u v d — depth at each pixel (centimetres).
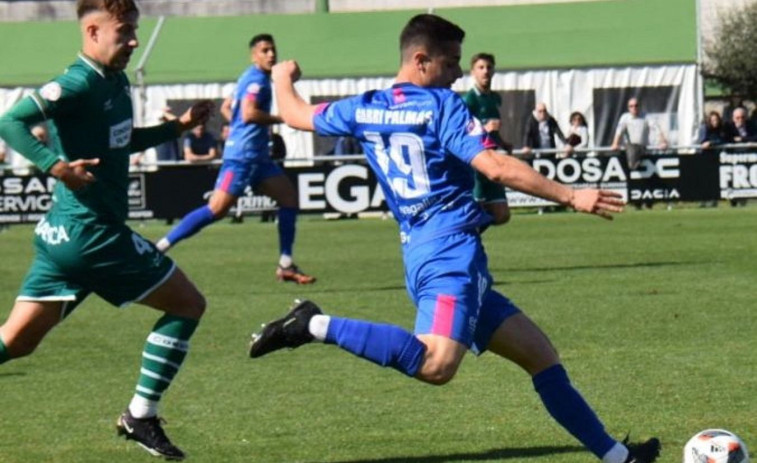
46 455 1919
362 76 7606
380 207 6334
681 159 6334
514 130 7694
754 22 11012
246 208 6512
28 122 1717
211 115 2034
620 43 7775
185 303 1844
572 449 1892
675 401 2180
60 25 8469
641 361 2536
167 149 6594
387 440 1970
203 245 5356
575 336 2842
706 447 1586
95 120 1775
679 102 7606
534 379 1669
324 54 7856
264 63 3747
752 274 3878
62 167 1702
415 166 1595
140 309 3516
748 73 10931
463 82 7562
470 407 2183
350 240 5359
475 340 1659
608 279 3838
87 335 3055
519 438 1967
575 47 7781
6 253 5241
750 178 6316
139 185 6262
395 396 2281
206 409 2212
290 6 11388
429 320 1561
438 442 1952
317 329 1528
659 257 4419
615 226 5694
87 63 1781
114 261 1805
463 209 1606
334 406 2212
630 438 1941
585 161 6344
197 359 2688
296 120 1686
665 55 7625
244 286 3894
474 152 1536
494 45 7856
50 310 1827
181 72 7756
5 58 8106
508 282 3825
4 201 6316
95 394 2367
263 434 2027
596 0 8250
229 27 8225
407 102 1602
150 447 1833
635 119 6600
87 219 1786
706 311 3158
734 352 2612
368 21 8244
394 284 3850
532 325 1669
